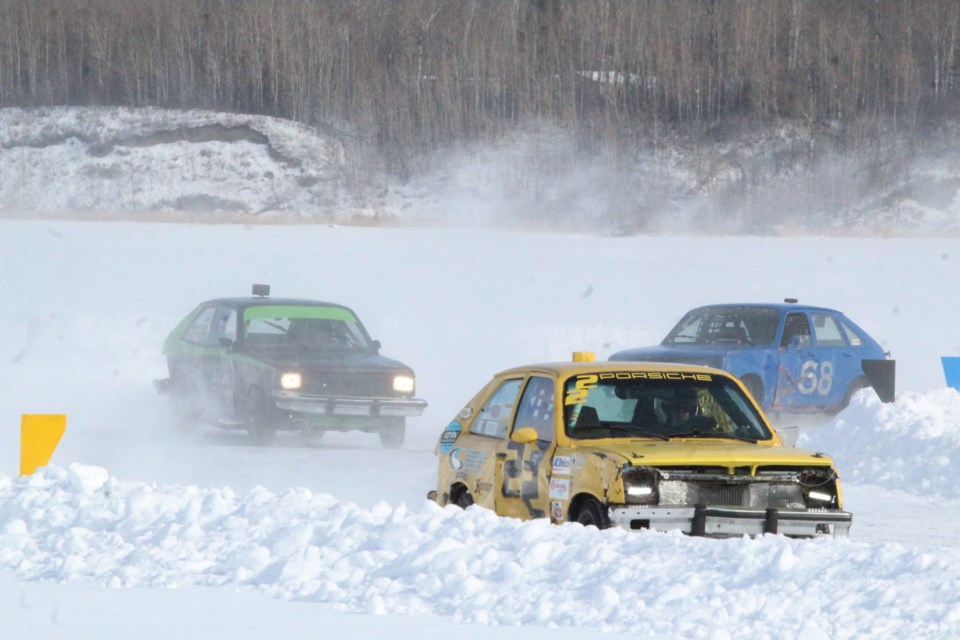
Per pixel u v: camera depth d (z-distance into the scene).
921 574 24.16
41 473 42.28
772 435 34.31
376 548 29.69
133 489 39.34
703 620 23.03
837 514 30.98
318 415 64.81
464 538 29.56
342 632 23.55
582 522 31.69
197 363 71.19
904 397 61.53
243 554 29.91
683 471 30.78
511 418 35.50
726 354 65.06
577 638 22.77
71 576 30.23
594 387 34.25
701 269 170.50
